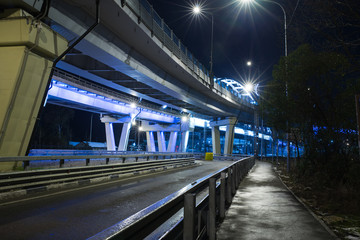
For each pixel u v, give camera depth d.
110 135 60.78
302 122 15.55
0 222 6.02
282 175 21.62
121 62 23.86
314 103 13.92
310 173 15.11
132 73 27.23
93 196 9.61
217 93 47.31
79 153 31.70
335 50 8.88
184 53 32.47
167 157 37.62
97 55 22.22
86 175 12.98
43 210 7.29
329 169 12.78
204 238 4.63
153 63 29.08
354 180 9.72
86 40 19.38
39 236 5.17
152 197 9.69
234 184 10.59
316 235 5.38
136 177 16.23
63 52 15.91
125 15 19.02
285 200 9.27
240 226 5.93
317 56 13.05
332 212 7.77
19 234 5.25
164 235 2.59
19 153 14.17
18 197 8.83
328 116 13.68
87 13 18.44
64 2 16.69
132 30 21.36
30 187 9.79
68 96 41.94
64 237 5.16
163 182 14.16
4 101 13.24
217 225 5.99
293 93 14.80
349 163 12.07
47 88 15.62
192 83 38.72
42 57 14.77
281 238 5.14
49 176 10.73
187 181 14.84
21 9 13.72
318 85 13.52
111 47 21.83
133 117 59.22
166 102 47.50
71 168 12.07
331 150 13.91
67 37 19.12
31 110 14.61
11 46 13.70
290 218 6.73
